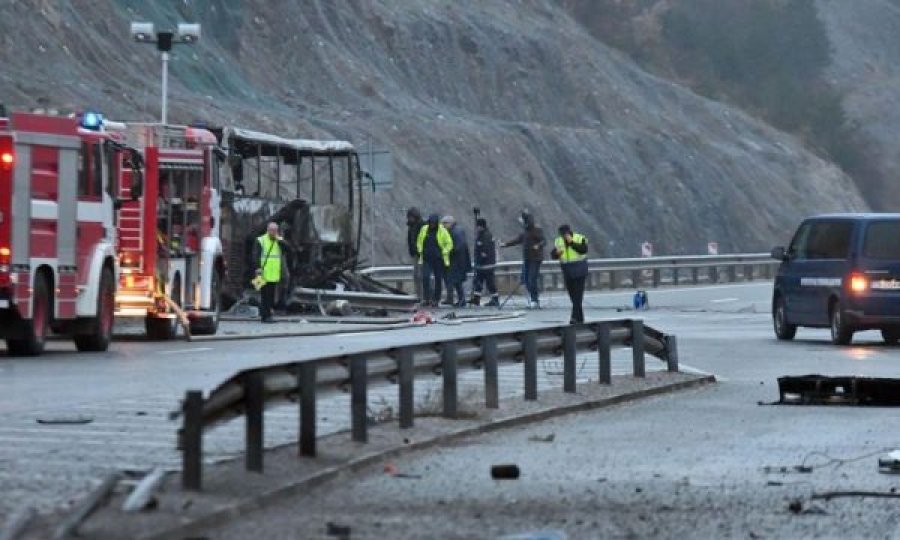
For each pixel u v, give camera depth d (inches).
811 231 3024.1
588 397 1845.5
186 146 3036.4
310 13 6742.1
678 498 1155.3
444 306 4365.2
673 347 2156.7
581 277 3351.4
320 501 1124.5
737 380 2198.6
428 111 6791.3
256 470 1171.9
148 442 1406.3
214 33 6200.8
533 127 7130.9
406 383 1483.8
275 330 3191.4
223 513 1029.2
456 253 4365.2
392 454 1353.3
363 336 3038.9
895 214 2945.4
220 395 1124.5
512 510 1095.6
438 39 7372.1
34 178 2423.7
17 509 1043.3
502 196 6535.4
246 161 4106.8
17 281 2383.1
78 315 2532.0
